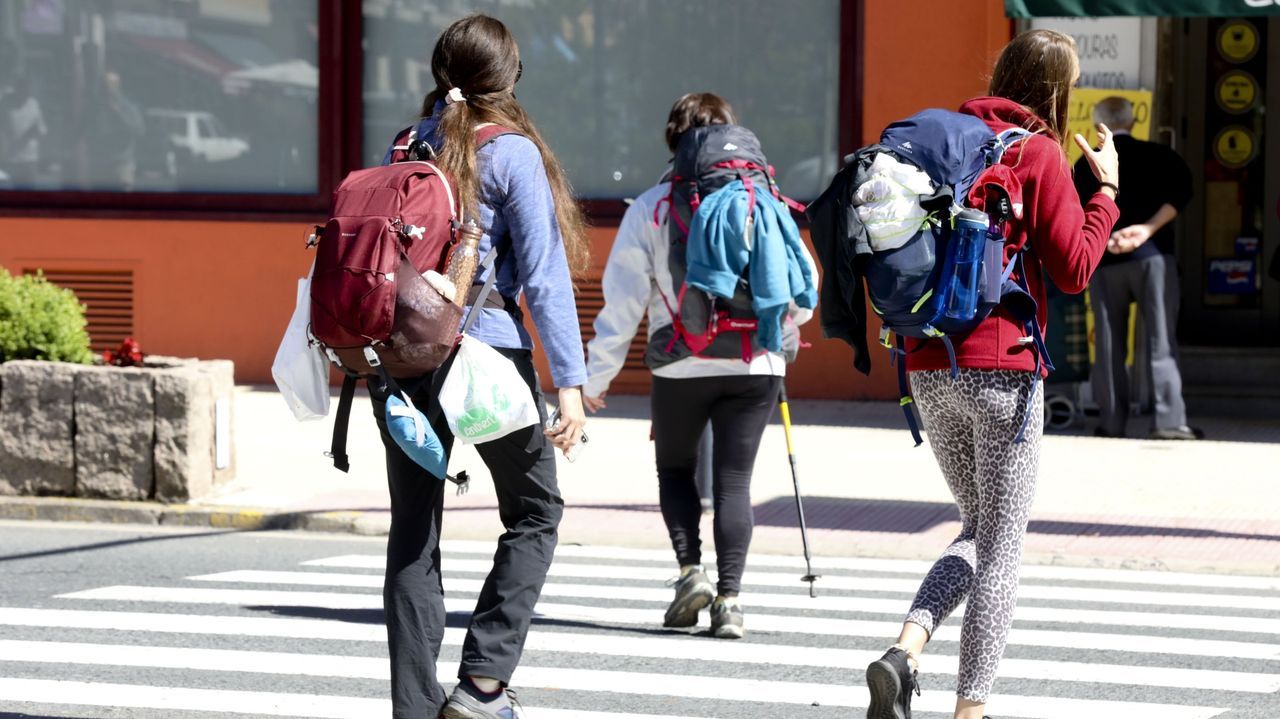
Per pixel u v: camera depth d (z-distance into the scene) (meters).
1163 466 41.69
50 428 36.12
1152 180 44.59
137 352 37.50
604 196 56.44
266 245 57.28
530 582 17.55
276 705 21.56
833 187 18.02
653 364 24.56
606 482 39.62
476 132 17.16
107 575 30.16
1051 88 18.14
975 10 52.28
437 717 17.28
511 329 17.31
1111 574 31.27
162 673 23.22
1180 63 54.81
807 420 49.81
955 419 17.92
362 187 16.78
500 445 17.34
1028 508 17.62
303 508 35.62
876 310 17.58
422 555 17.34
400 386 16.98
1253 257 54.75
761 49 54.97
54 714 21.11
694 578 25.61
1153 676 23.66
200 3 58.31
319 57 57.75
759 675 23.58
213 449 37.22
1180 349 53.91
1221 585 30.27
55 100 59.16
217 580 29.80
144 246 57.72
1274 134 54.38
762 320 23.64
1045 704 22.12
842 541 33.31
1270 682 23.33
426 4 57.31
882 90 53.34
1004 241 17.23
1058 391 47.94
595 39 56.19
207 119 58.53
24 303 36.84
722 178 24.00
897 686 17.30
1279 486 39.16
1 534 34.16
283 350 17.88
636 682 23.11
